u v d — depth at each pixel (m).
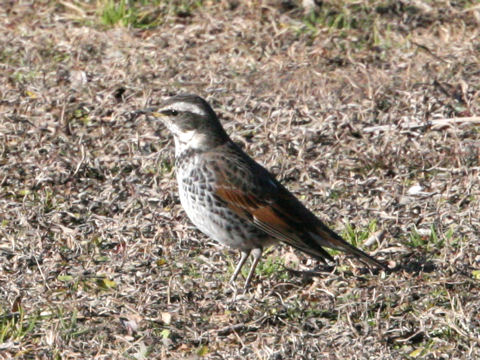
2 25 18.58
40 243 12.06
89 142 14.88
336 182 13.73
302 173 14.03
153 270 11.62
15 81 16.62
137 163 14.31
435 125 15.12
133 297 10.95
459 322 10.16
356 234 12.38
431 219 12.70
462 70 16.67
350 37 17.95
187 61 17.31
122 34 18.14
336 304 10.75
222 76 16.72
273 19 18.36
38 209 12.94
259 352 9.66
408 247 12.06
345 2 18.97
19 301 10.78
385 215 12.82
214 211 11.12
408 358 9.64
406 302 10.75
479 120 15.12
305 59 17.12
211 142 11.20
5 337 10.14
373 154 14.43
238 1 19.08
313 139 14.88
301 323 10.35
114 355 9.75
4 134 14.88
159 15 18.86
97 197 13.38
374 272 11.52
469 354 9.59
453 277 11.20
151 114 11.40
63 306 10.69
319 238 11.21
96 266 11.69
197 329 10.24
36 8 19.19
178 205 13.22
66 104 15.63
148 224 12.63
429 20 18.59
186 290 11.09
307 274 11.52
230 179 10.98
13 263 11.69
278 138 14.83
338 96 16.00
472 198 13.21
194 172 11.12
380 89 16.00
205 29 18.25
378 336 10.03
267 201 11.02
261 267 11.65
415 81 16.36
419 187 13.60
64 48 17.75
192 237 12.38
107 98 15.93
